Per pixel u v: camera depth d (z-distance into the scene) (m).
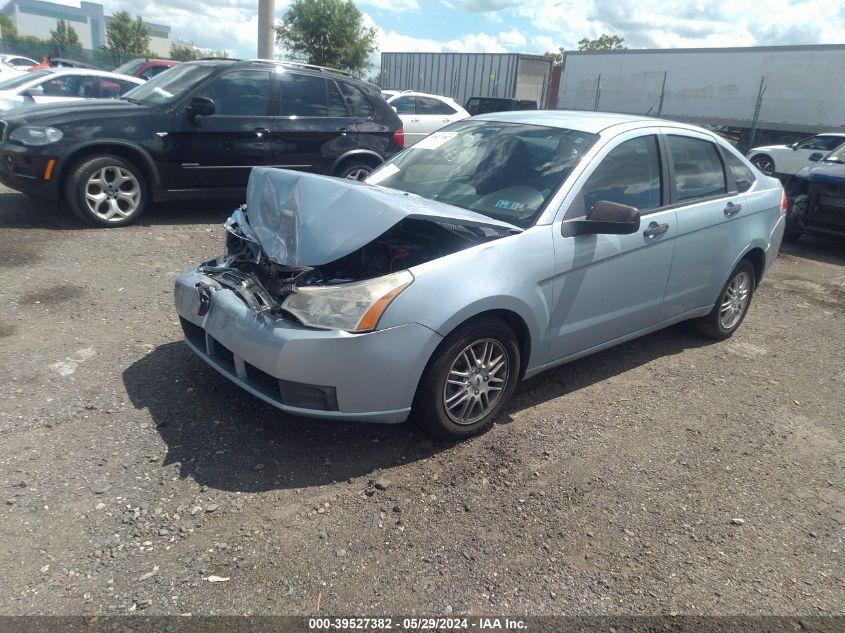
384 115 8.67
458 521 2.89
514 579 2.58
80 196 6.83
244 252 3.71
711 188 4.83
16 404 3.52
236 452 3.26
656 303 4.41
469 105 28.11
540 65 29.94
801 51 21.34
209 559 2.57
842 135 15.99
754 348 5.32
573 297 3.77
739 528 3.01
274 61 7.91
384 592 2.47
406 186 4.27
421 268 3.17
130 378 3.90
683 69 24.48
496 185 3.97
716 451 3.67
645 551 2.81
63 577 2.43
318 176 3.66
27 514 2.73
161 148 7.11
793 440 3.87
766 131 22.88
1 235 6.50
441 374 3.24
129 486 2.95
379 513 2.91
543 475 3.29
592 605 2.48
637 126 4.32
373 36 30.50
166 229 7.33
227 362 3.44
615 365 4.76
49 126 6.60
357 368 3.00
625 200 4.09
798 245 9.62
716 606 2.53
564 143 4.07
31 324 4.53
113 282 5.48
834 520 3.13
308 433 3.47
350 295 3.05
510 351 3.54
